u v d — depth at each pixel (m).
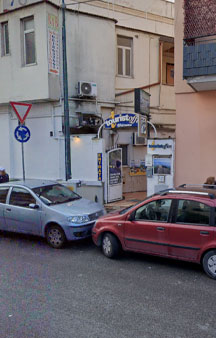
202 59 8.40
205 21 8.64
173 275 5.71
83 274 5.78
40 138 12.92
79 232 7.11
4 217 8.10
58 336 3.79
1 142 13.88
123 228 6.41
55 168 12.62
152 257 6.74
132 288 5.15
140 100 10.09
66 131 10.21
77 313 4.34
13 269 6.07
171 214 5.89
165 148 10.24
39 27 11.75
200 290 5.05
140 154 14.41
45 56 11.73
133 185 13.95
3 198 8.25
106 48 13.32
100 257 6.75
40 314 4.33
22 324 4.08
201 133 9.88
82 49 12.73
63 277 5.64
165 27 17.86
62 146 12.35
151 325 4.02
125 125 10.42
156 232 5.98
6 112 13.54
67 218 7.11
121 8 16.41
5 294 4.97
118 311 4.38
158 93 14.62
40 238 8.33
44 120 12.77
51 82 11.92
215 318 4.18
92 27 12.92
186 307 4.48
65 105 10.19
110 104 13.55
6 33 12.91
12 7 14.80
